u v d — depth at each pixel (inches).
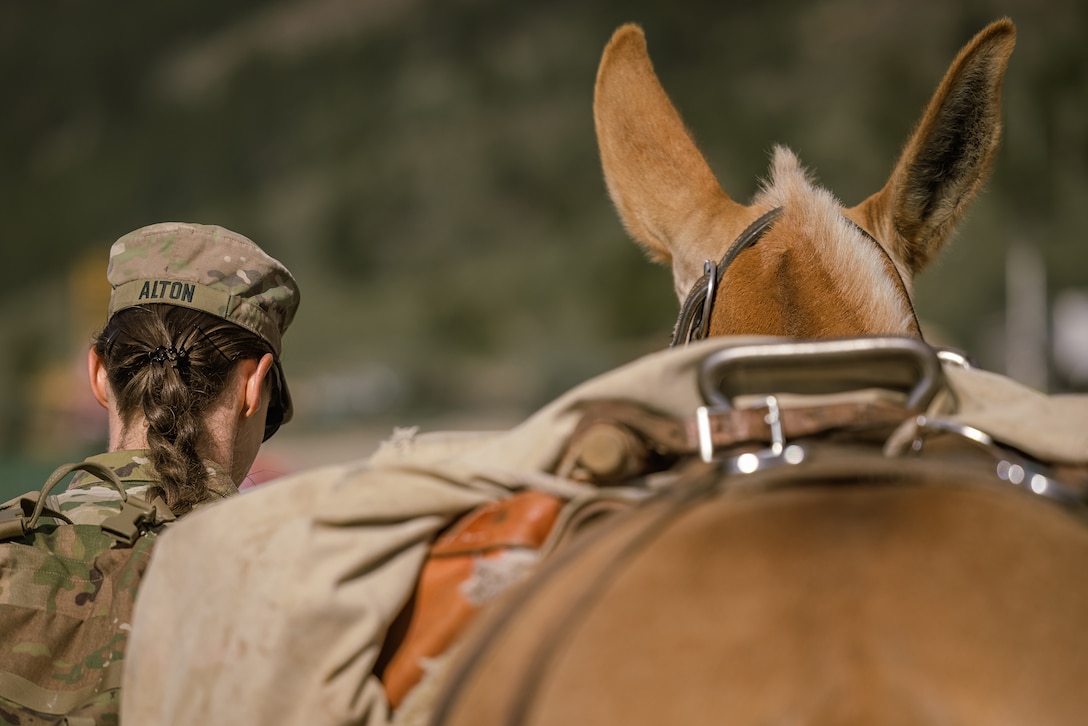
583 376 2687.0
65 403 1186.6
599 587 84.4
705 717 77.6
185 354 149.0
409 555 103.0
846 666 77.4
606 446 99.9
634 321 3592.5
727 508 86.8
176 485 142.4
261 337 156.0
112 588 132.4
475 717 84.0
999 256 2952.8
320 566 101.9
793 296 140.1
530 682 81.1
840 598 80.3
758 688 77.9
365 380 3371.1
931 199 158.9
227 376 153.1
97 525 137.2
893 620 79.2
